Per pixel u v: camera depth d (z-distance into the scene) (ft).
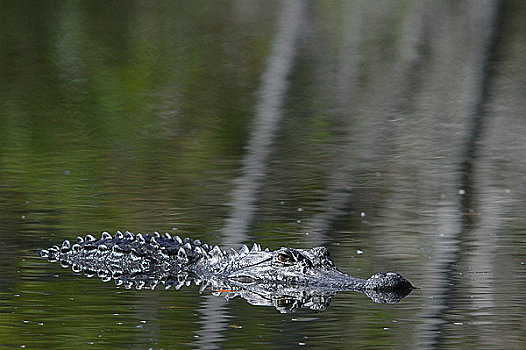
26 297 120.26
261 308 116.57
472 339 102.22
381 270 134.00
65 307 115.75
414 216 174.50
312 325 108.27
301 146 266.77
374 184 209.26
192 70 423.23
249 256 136.05
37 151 261.44
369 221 169.48
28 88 385.50
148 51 460.14
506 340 101.71
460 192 199.93
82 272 135.23
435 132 291.99
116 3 587.27
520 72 408.05
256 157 248.73
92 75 409.69
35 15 543.39
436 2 572.51
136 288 126.52
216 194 195.83
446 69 418.10
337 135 286.66
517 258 140.97
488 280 127.95
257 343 101.14
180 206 183.21
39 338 102.83
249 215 174.40
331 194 196.75
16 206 182.29
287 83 391.04
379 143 272.10
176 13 557.33
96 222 168.14
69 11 558.56
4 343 100.99
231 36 495.41
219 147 267.18
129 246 143.23
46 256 143.74
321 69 420.36
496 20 520.83
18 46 467.93
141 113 335.47
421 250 146.51
